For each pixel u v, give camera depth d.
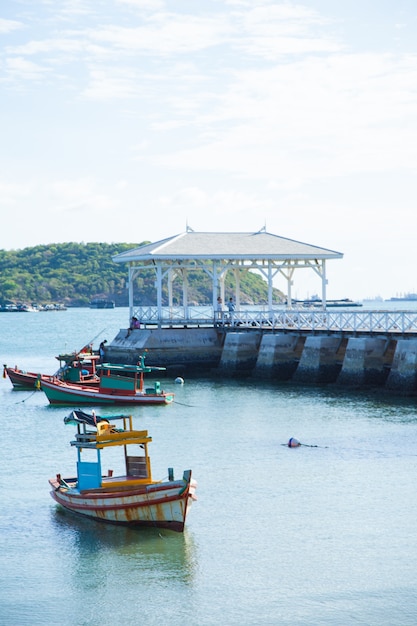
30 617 25.75
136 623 25.22
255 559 29.16
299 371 65.25
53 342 137.75
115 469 39.25
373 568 28.33
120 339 78.19
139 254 77.88
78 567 28.91
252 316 74.44
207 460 41.12
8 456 43.31
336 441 44.38
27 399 64.31
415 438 44.50
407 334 58.09
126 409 57.03
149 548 30.31
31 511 34.16
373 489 35.88
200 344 75.69
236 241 80.25
